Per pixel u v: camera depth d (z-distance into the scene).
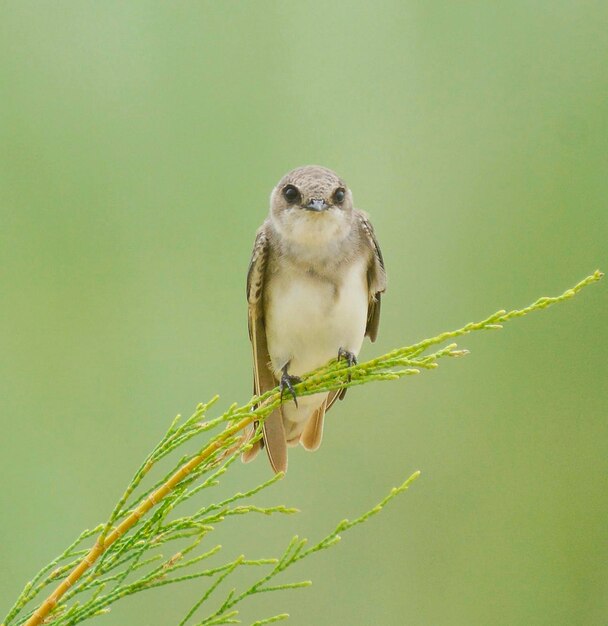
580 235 13.56
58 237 13.24
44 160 13.38
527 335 13.62
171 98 13.47
